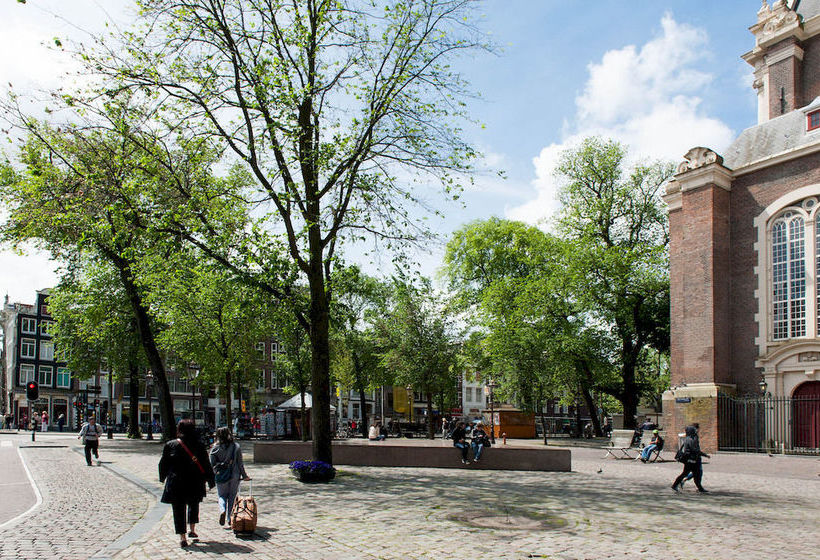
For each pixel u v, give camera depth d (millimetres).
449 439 38781
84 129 17547
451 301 49688
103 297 34781
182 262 18906
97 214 19141
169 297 30000
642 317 43125
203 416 65500
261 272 17375
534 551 8305
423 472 19062
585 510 11727
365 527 9938
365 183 18078
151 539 9008
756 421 27078
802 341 26703
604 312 42312
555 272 43000
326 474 16219
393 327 44781
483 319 44125
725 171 29984
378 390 83125
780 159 28484
